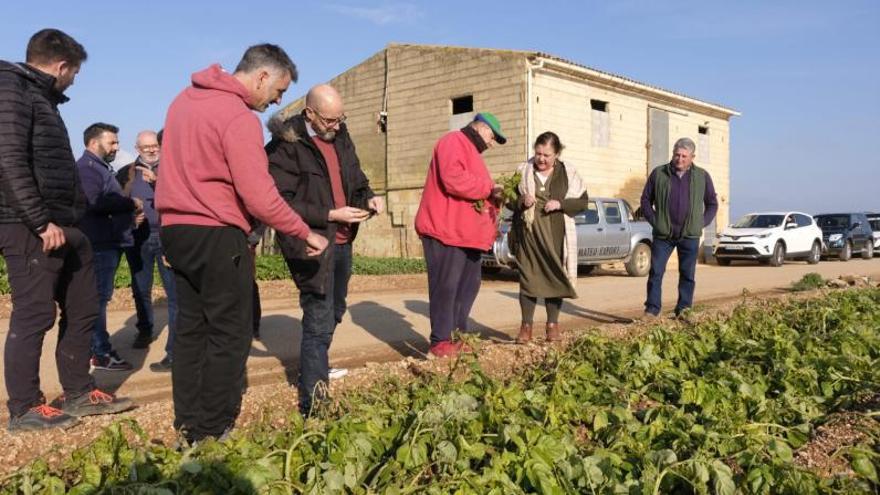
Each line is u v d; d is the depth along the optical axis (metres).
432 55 22.23
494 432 3.76
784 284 14.80
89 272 4.38
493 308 10.65
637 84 23.19
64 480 3.11
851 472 3.53
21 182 3.77
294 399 4.64
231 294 3.62
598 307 10.56
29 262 3.95
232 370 3.68
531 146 19.89
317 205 4.32
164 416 4.11
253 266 3.82
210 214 3.54
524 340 6.48
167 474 2.93
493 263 16.05
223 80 3.62
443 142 5.58
